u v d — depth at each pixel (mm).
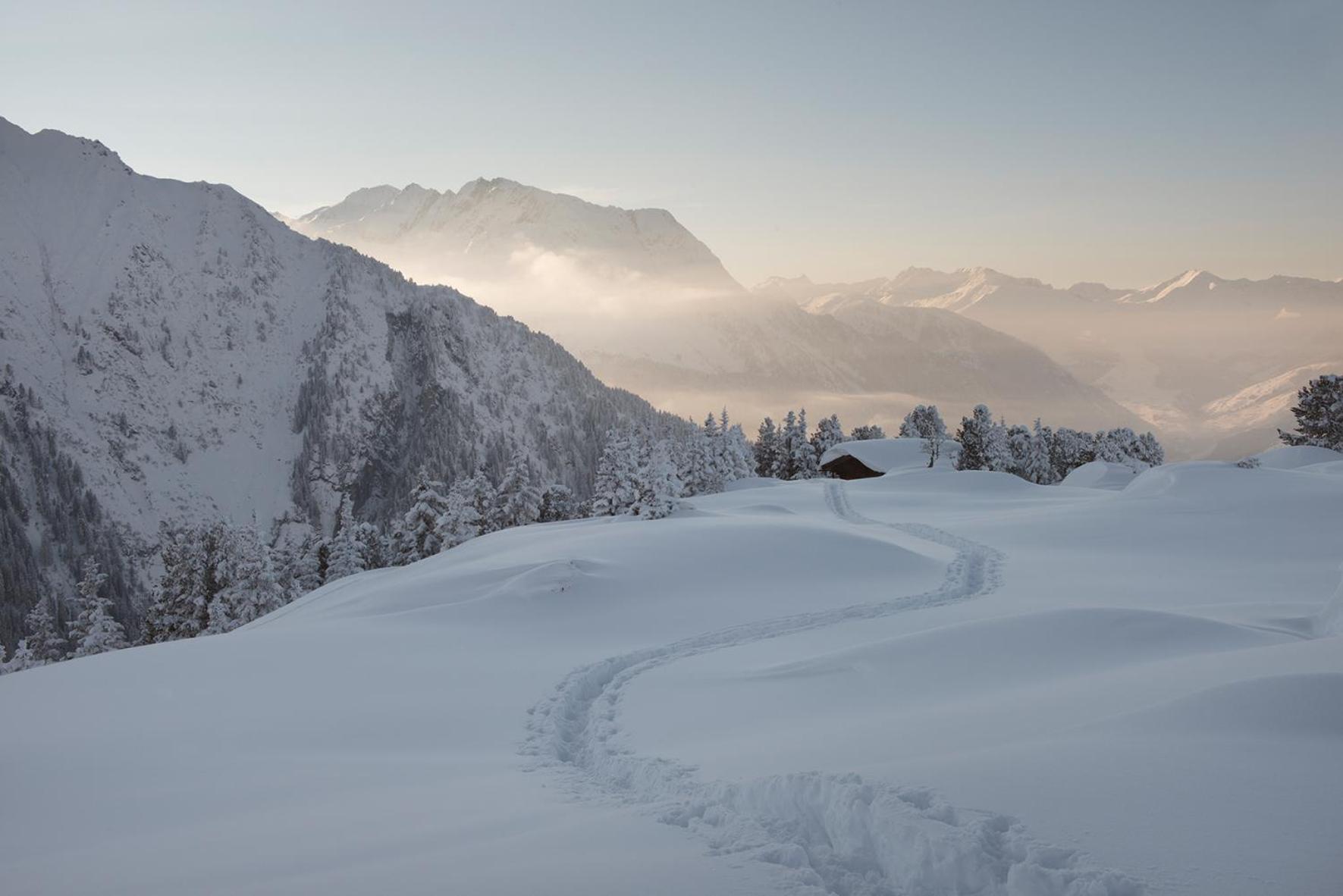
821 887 5152
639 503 53062
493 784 9688
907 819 5555
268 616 44719
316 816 8336
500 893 5129
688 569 31000
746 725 12016
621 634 23250
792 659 17062
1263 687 7719
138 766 11281
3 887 6617
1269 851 4805
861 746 8695
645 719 13516
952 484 71188
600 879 5309
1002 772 6422
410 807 8461
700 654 19625
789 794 6531
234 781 10344
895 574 31047
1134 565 31625
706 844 6062
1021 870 4879
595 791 9055
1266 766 6062
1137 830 5230
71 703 15500
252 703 15398
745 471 98500
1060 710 8922
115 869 6852
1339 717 6961
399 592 30969
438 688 16562
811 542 35125
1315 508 39781
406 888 5387
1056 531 40094
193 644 21594
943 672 13359
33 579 133750
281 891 5648
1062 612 15391
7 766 11289
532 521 78500
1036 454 102875
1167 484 48531
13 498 160750
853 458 106250
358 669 18531
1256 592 24625
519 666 18766
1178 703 7875
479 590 29438
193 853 7156
